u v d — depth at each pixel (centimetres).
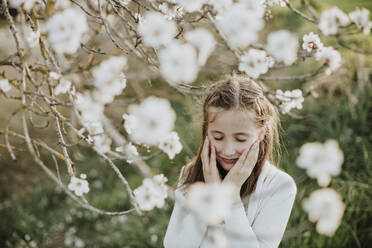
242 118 138
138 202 104
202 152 150
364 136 312
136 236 287
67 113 289
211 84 165
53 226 316
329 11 105
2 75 122
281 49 94
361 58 339
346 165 286
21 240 289
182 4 105
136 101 130
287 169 277
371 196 257
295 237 234
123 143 97
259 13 101
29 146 92
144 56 123
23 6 110
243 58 100
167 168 320
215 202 74
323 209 75
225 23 88
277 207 145
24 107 101
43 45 113
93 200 332
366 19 103
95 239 300
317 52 116
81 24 90
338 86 342
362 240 237
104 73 96
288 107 137
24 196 345
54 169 374
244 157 142
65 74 102
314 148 74
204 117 158
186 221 142
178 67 83
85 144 121
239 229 133
